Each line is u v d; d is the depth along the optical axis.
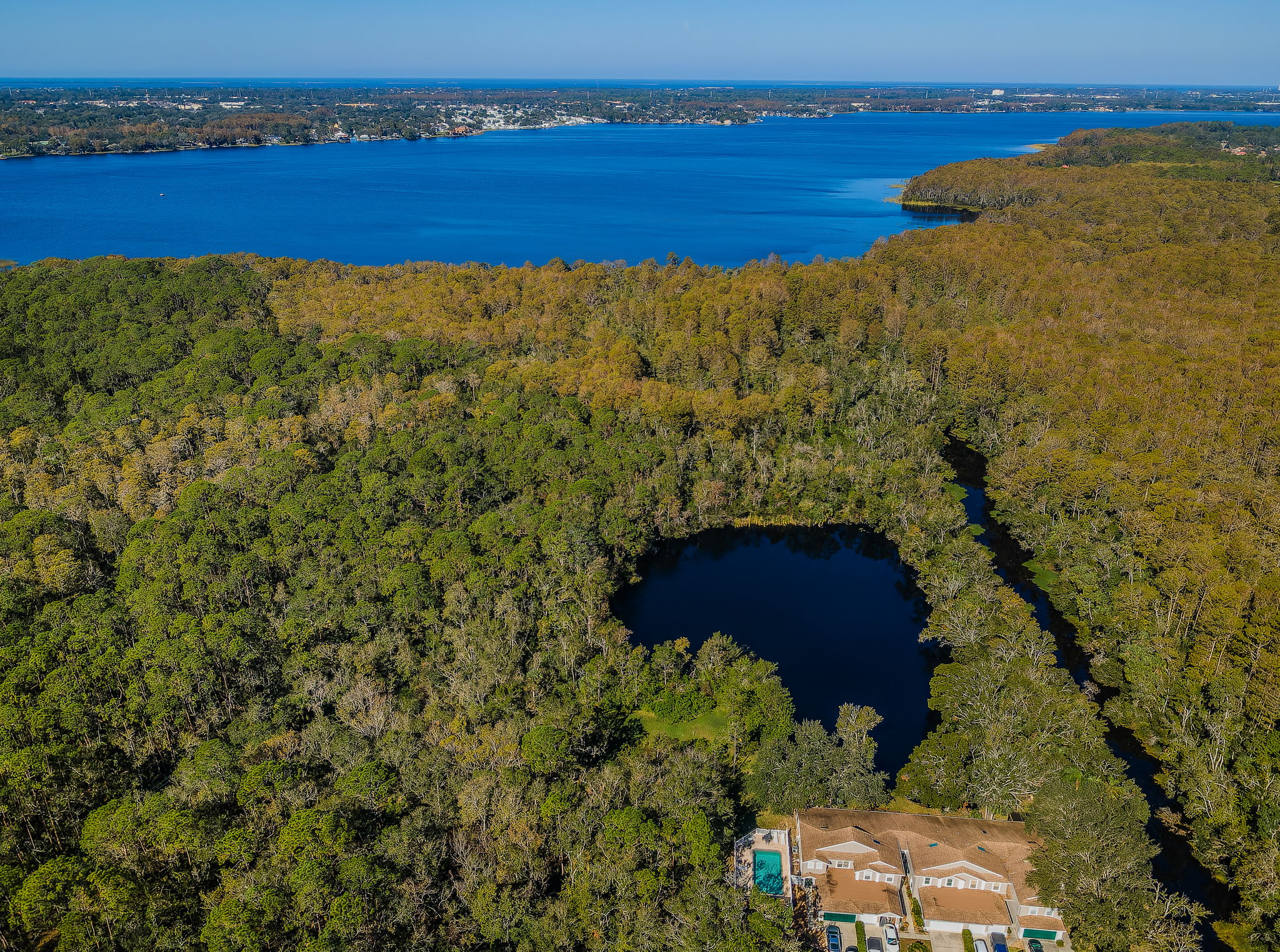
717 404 176.75
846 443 182.12
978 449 189.00
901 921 78.44
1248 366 176.62
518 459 155.12
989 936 77.00
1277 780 88.31
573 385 183.62
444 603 117.75
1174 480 142.25
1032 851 81.00
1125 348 194.88
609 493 152.12
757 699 105.69
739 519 165.00
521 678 106.00
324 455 157.88
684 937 69.56
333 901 68.62
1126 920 73.81
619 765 93.44
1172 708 106.69
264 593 117.25
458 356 198.62
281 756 89.06
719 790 87.88
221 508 131.88
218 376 180.62
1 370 175.75
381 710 96.12
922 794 92.62
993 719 97.31
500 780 84.12
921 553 145.88
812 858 81.12
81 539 130.00
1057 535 146.38
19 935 70.00
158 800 79.69
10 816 80.31
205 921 71.06
